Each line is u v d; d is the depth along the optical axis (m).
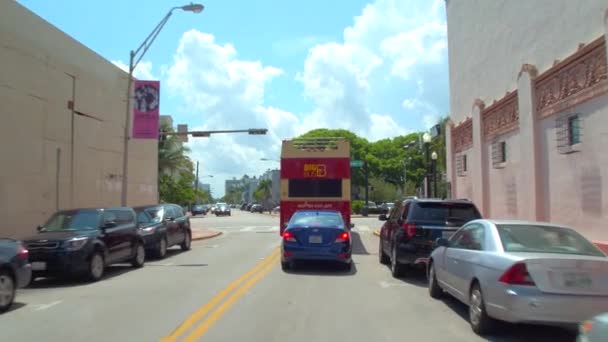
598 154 12.41
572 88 13.64
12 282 9.40
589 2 13.00
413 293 11.01
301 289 11.31
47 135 20.45
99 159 24.83
